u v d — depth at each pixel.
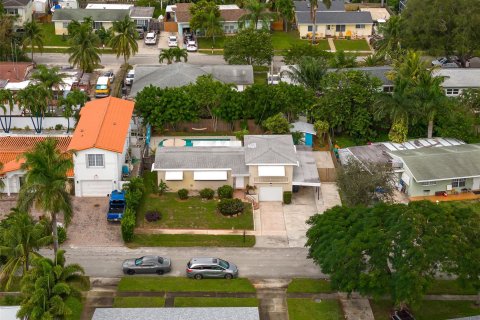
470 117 87.44
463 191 77.50
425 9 107.94
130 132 85.38
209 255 65.56
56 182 56.00
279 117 86.19
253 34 111.50
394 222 56.34
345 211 60.81
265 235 69.19
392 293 53.25
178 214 72.31
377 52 109.88
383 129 89.94
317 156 85.12
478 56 117.00
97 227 69.56
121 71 109.56
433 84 85.19
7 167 74.31
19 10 129.75
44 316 45.66
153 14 140.88
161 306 57.12
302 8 138.25
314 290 59.97
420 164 76.69
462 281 53.03
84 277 50.03
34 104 87.44
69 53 109.56
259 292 60.00
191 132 91.31
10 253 53.53
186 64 103.81
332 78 89.38
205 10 127.19
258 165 74.75
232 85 91.88
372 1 157.25
